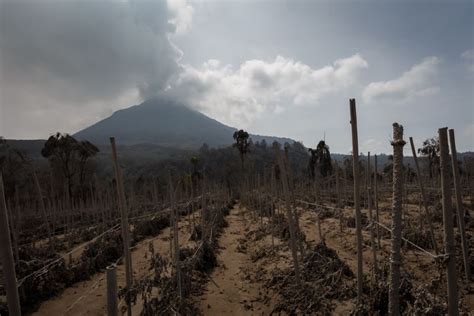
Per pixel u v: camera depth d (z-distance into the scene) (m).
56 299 8.72
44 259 10.98
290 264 9.65
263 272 9.89
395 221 4.18
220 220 21.09
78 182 39.31
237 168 56.50
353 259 10.34
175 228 7.56
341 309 6.43
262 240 14.57
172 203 7.82
